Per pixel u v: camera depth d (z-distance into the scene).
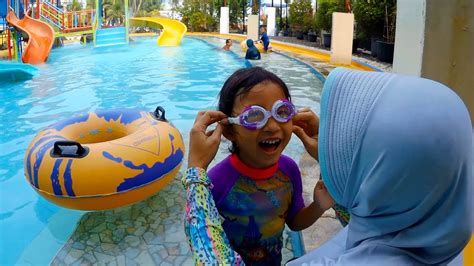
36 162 2.94
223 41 20.00
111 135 3.63
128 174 2.88
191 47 17.11
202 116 1.33
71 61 12.96
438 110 0.69
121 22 36.16
